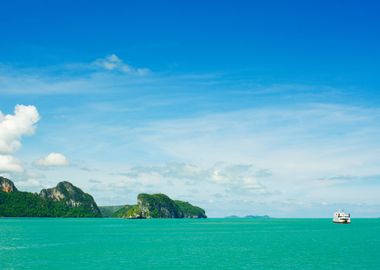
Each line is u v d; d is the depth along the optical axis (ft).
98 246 387.14
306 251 345.72
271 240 476.13
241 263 273.33
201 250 354.13
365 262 277.64
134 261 281.54
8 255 309.42
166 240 473.26
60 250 346.13
